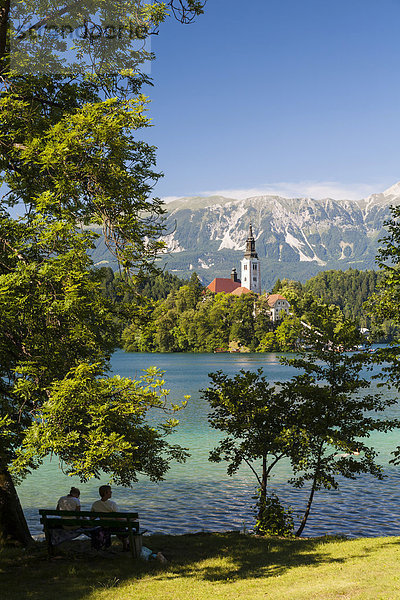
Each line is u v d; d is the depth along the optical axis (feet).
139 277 43.55
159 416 180.86
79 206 43.11
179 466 116.16
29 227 40.75
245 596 34.19
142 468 51.42
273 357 586.04
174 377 349.82
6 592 35.81
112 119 38.42
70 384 37.14
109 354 48.67
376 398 64.13
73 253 39.86
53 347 41.70
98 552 44.93
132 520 45.55
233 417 64.18
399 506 87.10
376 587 33.96
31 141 40.73
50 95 48.19
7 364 44.88
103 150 39.22
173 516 83.71
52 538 45.06
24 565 42.47
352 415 63.57
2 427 43.47
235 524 79.77
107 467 40.32
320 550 49.88
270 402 63.62
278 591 34.99
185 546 52.49
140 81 49.26
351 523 79.15
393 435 148.36
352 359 63.77
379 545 50.93
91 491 98.17
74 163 39.14
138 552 44.70
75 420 38.27
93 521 44.34
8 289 38.04
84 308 40.98
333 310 66.64
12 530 54.60
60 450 38.34
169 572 41.27
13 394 43.78
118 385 40.78
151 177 50.75
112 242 42.11
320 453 63.26
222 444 65.00
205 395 65.67
